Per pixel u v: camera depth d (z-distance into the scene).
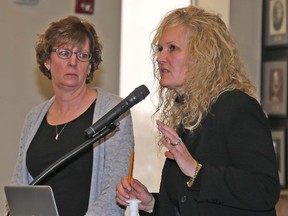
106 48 6.83
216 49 3.69
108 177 4.34
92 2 6.76
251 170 3.39
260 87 7.22
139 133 7.15
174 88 3.82
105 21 6.82
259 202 3.36
